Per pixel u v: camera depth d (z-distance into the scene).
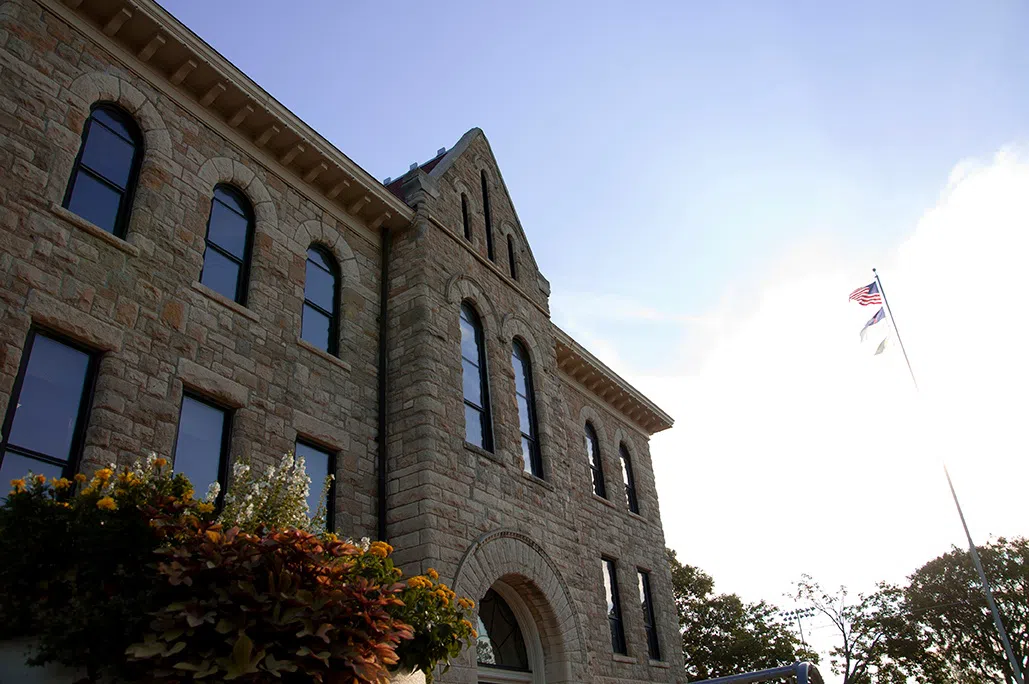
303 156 14.48
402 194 16.89
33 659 6.36
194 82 13.01
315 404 13.05
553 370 18.84
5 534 6.60
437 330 15.08
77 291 10.14
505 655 14.75
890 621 46.38
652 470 25.27
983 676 45.78
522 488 15.58
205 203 12.57
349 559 7.87
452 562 12.91
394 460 13.80
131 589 6.77
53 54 11.05
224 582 6.77
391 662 7.53
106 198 11.25
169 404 10.70
